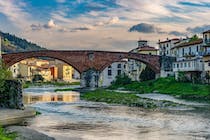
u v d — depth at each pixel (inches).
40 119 2262.6
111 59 6737.2
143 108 2982.3
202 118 2287.2
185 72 5359.3
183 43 6579.7
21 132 1680.6
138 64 7775.6
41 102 3774.6
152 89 5408.5
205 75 4872.0
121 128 1892.2
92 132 1770.4
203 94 4072.3
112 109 2925.7
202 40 5792.3
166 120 2201.0
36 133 1673.2
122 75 7332.7
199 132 1763.0
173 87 5049.2
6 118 2255.2
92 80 6752.0
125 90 5905.5
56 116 2433.6
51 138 1572.3
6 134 1584.6
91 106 3238.2
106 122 2129.7
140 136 1662.2
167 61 6791.3
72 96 4933.6
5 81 2635.3
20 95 2593.5
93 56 6683.1
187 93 4325.8
